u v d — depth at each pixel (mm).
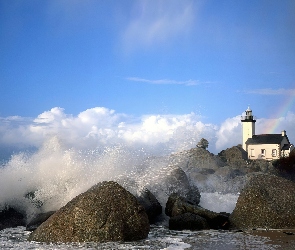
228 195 17219
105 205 9406
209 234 10172
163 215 12820
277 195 11570
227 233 10312
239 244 8750
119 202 9539
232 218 11609
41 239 9227
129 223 9336
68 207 9547
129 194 9781
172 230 10906
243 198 11695
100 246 8570
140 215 9555
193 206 12016
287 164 50406
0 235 10305
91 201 9469
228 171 29250
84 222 9172
